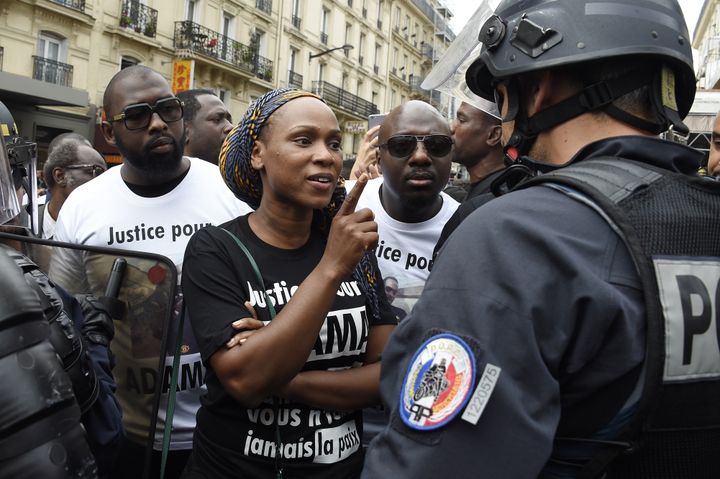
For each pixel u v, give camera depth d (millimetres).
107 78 14750
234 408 1266
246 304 1261
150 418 1365
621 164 813
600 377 727
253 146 1373
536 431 683
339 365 1337
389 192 2189
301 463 1253
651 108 854
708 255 776
